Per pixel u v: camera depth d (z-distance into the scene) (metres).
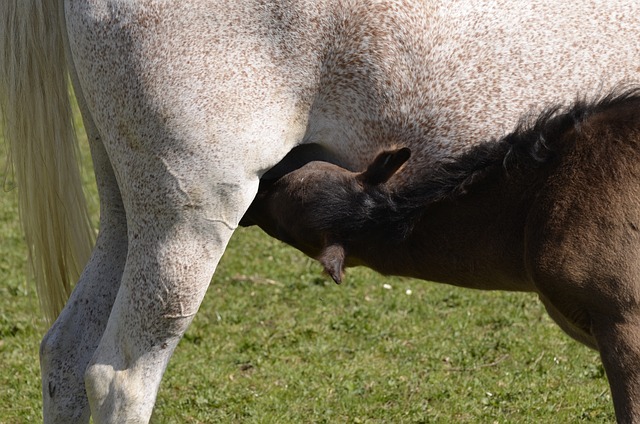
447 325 10.64
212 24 5.87
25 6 6.48
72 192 6.87
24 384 9.27
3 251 13.73
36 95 6.61
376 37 6.01
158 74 5.89
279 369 9.57
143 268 6.12
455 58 6.06
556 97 6.08
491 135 6.11
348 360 9.79
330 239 6.12
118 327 6.20
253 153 6.00
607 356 5.45
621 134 5.53
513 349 9.88
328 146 6.35
